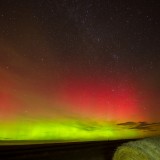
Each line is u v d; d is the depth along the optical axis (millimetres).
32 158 6281
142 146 5852
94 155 7598
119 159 6188
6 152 6379
